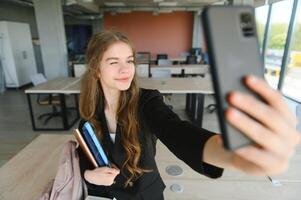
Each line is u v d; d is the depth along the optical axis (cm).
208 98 510
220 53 30
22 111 470
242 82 30
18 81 664
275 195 128
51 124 400
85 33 1106
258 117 28
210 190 129
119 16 1009
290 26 478
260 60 33
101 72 87
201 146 47
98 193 93
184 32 1005
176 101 549
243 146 29
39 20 516
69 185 88
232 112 28
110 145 89
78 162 90
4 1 668
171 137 59
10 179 118
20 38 676
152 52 1033
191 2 743
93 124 90
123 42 84
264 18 611
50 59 537
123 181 90
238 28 32
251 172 33
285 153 30
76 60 574
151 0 695
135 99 88
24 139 343
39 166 129
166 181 135
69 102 529
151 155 92
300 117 181
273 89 31
